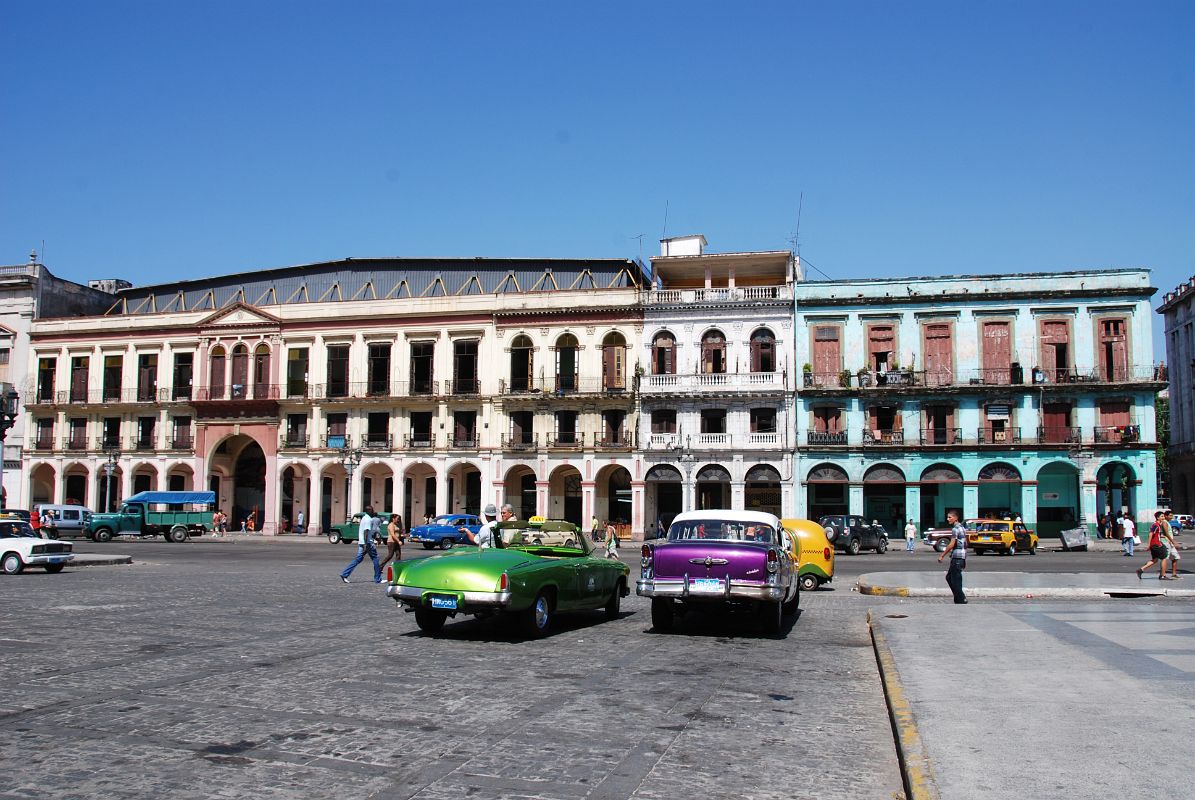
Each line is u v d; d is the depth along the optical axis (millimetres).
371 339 59656
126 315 64125
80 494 65250
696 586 15094
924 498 54188
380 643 13609
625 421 55688
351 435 59312
